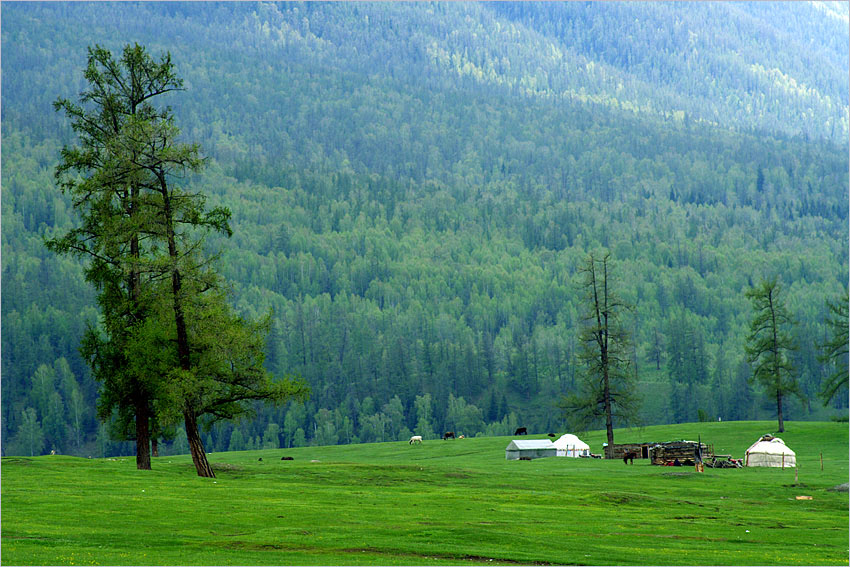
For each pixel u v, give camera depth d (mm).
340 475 75562
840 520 54719
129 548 36188
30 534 37812
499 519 49344
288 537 40156
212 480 64500
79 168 71500
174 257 65688
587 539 43188
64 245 69750
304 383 69312
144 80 73438
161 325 66938
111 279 70688
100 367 71188
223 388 67500
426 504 55344
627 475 86375
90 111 72500
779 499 66688
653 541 43562
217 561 34188
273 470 77562
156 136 67000
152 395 70750
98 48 71438
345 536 40844
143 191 70875
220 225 70188
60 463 69250
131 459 87375
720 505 62156
